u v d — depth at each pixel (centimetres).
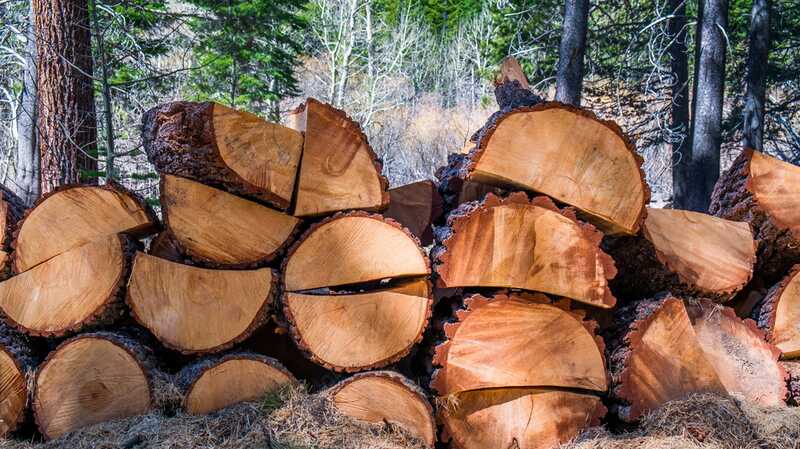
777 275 375
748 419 303
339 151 307
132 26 787
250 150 296
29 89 664
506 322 299
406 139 1752
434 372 297
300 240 296
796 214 357
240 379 295
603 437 296
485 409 300
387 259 298
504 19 1589
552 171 304
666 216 345
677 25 1299
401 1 2389
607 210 311
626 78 1401
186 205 298
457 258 289
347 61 1989
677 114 1283
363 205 308
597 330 328
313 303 292
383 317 297
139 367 292
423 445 286
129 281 294
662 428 298
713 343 330
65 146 571
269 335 323
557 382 303
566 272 299
